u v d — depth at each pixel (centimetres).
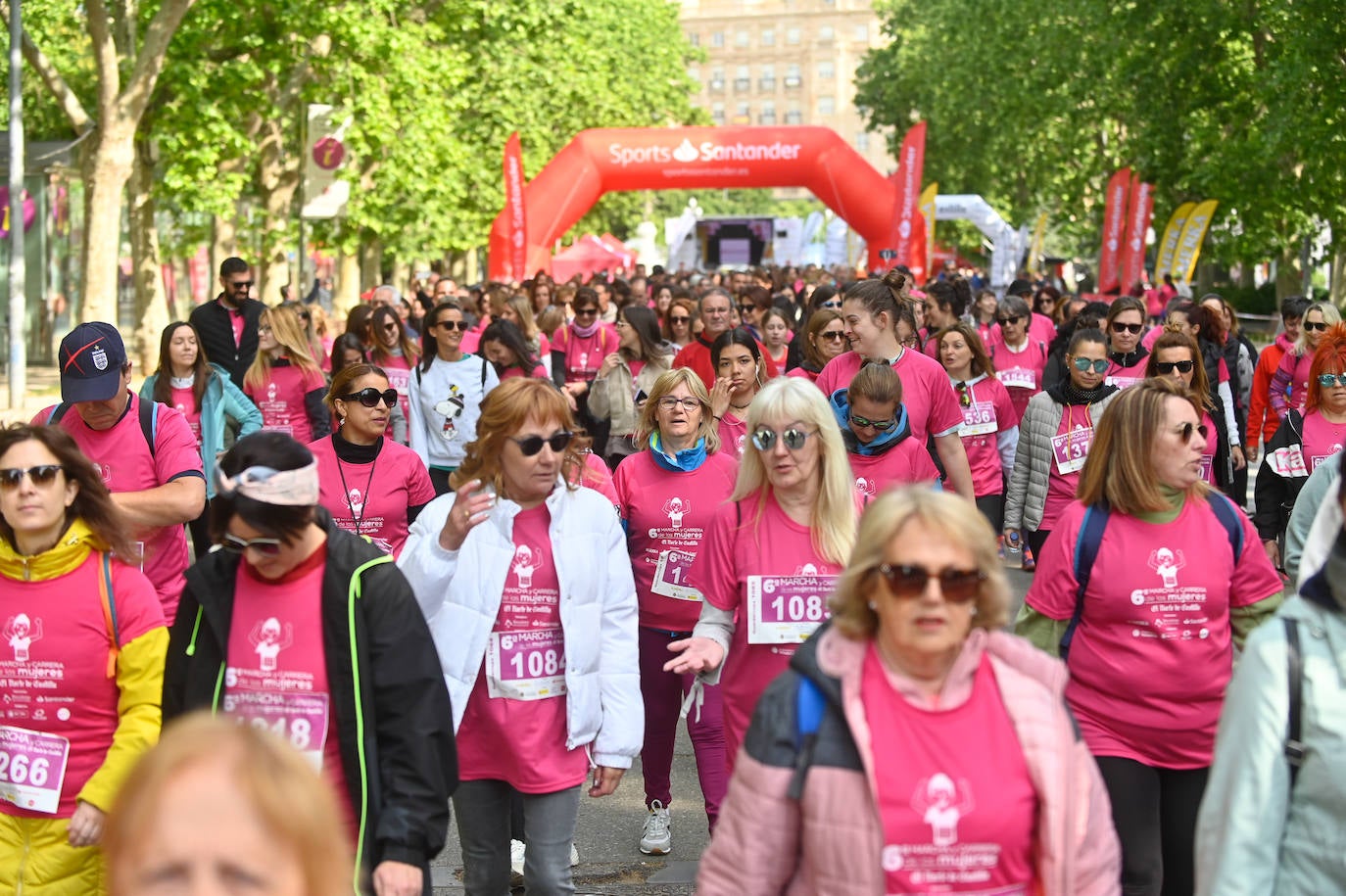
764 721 306
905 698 303
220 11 2500
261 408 987
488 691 462
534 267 3161
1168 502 453
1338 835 316
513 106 3653
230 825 175
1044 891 297
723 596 498
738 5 14738
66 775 425
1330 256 3338
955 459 728
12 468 411
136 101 2364
